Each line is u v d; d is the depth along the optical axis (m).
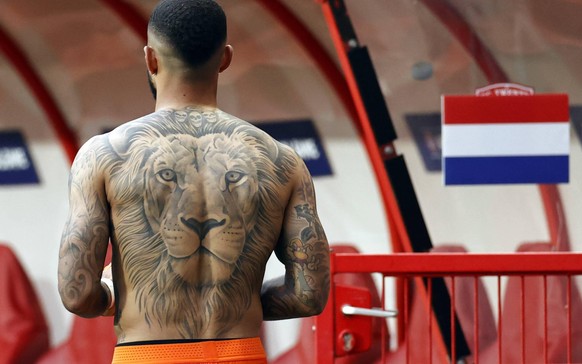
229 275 6.67
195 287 6.64
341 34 16.06
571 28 15.94
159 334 6.58
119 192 6.61
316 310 6.90
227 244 6.67
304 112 18.72
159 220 6.61
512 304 15.99
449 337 14.63
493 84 16.12
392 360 17.11
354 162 18.73
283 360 18.64
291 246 6.87
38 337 19.48
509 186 16.19
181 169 6.69
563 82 16.06
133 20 18.92
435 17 16.02
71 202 6.69
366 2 15.90
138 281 6.61
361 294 10.78
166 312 6.58
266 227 6.80
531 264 10.46
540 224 16.22
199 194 6.67
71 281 6.50
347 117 18.64
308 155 18.83
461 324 15.77
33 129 19.55
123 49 19.17
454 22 15.99
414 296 17.14
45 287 19.72
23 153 19.59
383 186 16.45
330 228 18.88
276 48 18.42
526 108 14.84
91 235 6.55
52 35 19.00
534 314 15.95
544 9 15.90
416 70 16.12
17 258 19.67
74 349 19.41
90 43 19.11
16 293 19.58
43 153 19.62
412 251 16.28
